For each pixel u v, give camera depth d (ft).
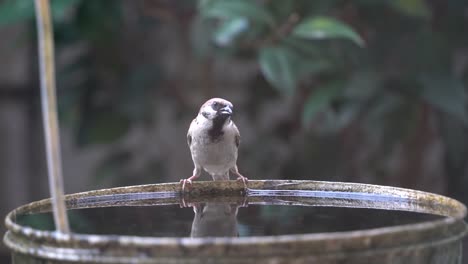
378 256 11.81
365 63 33.91
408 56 33.96
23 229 12.53
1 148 54.24
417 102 35.19
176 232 15.16
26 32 37.76
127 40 39.52
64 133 54.90
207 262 11.37
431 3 36.19
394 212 16.67
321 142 39.29
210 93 42.22
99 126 38.68
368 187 18.34
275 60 30.09
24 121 54.34
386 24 34.50
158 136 50.57
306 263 11.44
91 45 38.24
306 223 15.94
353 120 38.04
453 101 33.14
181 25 40.29
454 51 37.01
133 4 39.88
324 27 27.86
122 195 18.80
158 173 42.68
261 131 41.91
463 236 13.08
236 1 30.66
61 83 38.60
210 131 24.32
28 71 53.42
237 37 31.71
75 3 33.50
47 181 55.06
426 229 12.24
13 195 54.49
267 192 19.42
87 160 55.11
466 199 38.58
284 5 31.68
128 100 38.34
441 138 38.60
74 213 17.19
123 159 41.70
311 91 38.29
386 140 36.65
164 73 40.01
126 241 11.60
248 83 42.29
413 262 12.18
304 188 19.26
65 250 12.00
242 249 11.35
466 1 35.78
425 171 45.14
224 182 19.51
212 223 16.07
